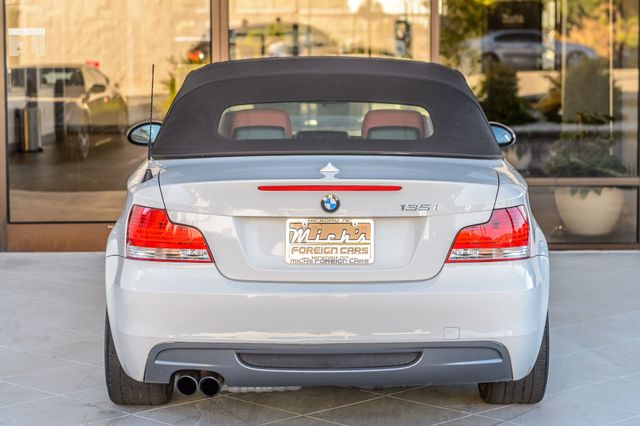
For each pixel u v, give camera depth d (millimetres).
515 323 5367
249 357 5395
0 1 12086
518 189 5555
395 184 5312
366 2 12453
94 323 8695
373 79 6570
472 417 6184
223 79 6590
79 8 12289
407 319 5305
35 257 11859
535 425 6043
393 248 5355
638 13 12734
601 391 6715
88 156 12281
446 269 5355
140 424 6082
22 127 12211
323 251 5336
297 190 5316
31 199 12219
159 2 12344
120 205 12336
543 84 12703
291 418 6191
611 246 12586
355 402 6492
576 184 12633
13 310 9164
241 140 6168
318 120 6492
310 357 5375
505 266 5387
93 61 12289
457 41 12578
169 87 12438
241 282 5332
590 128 12758
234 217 5336
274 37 12438
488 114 12719
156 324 5336
